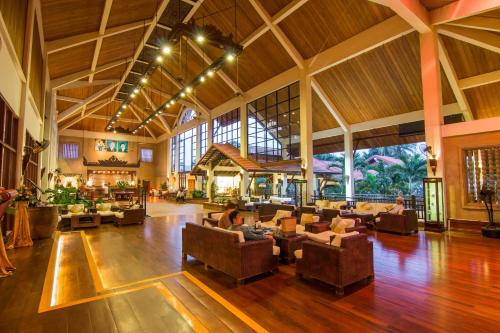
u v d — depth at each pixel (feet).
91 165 83.41
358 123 43.86
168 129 81.51
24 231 17.74
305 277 13.12
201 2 34.17
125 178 89.71
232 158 45.14
